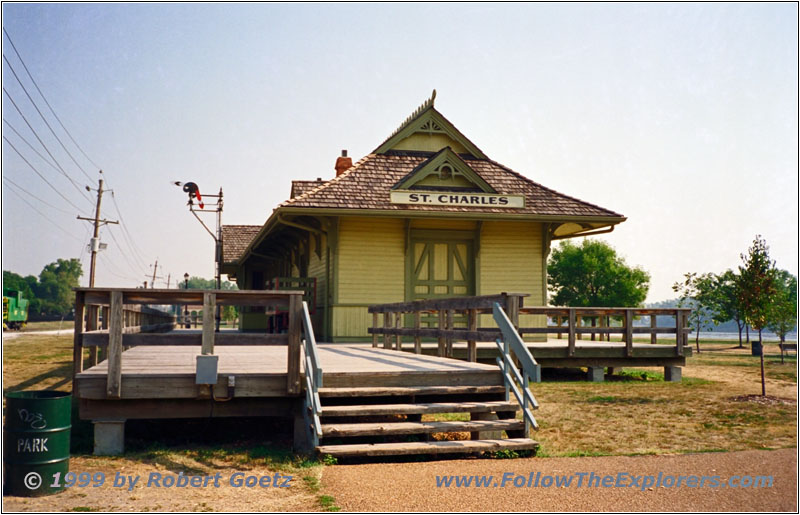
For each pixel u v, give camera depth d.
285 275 25.94
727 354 29.80
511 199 18.11
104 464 6.98
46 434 5.78
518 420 8.03
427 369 8.51
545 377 15.88
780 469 6.82
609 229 19.23
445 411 7.89
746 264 13.24
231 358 11.20
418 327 11.91
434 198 17.67
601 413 10.48
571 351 14.46
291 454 7.49
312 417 7.35
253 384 7.89
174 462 7.06
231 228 34.97
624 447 8.04
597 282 53.75
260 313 29.69
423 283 18.20
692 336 79.94
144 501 5.60
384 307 13.89
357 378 8.19
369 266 17.69
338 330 17.25
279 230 20.77
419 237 18.31
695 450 7.82
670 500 5.68
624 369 18.53
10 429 5.81
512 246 18.72
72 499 5.65
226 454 7.45
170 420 9.83
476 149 19.67
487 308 9.19
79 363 7.70
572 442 8.34
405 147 19.41
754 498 5.75
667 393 12.86
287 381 7.89
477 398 8.70
